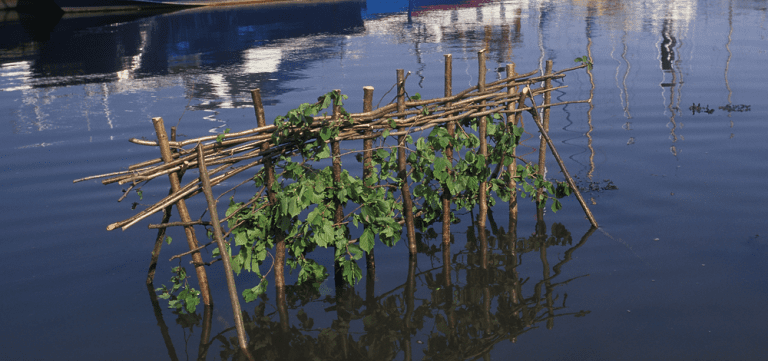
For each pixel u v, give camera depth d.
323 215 5.56
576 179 7.57
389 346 4.71
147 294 5.50
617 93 11.60
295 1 32.22
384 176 6.09
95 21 26.56
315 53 17.36
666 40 17.42
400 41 19.14
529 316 4.97
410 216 6.10
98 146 9.28
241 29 23.12
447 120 6.01
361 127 5.54
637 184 7.32
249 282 5.78
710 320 4.72
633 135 9.06
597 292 5.23
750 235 5.98
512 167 6.79
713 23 20.34
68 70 15.94
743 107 10.22
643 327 4.69
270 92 12.71
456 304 5.23
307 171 5.61
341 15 26.64
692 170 7.62
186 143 4.95
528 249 6.12
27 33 23.17
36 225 6.70
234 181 7.88
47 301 5.36
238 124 10.26
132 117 10.97
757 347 4.38
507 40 18.56
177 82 14.07
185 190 5.06
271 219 5.34
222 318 5.18
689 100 10.84
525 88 6.56
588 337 4.62
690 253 5.73
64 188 7.67
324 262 6.11
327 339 4.83
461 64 14.88
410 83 12.93
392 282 5.66
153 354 4.66
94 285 5.62
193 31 22.91
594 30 19.91
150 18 27.14
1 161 8.70
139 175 4.82
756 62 13.88
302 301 5.42
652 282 5.31
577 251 5.97
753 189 6.98
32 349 4.70
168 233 6.63
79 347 4.73
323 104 5.18
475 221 6.93
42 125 10.61
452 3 30.11
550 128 9.62
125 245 6.34
